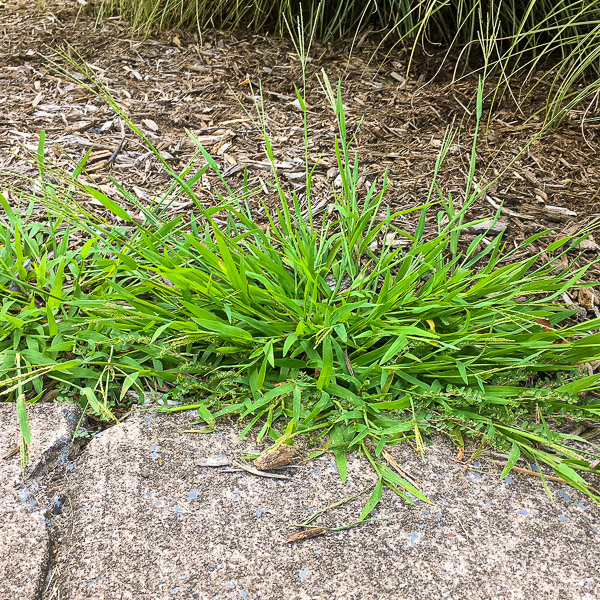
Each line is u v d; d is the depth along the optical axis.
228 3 1.59
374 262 0.98
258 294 0.86
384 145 1.20
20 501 0.73
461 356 0.83
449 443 0.79
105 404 0.78
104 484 0.75
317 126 1.24
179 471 0.76
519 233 1.02
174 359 0.85
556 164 1.14
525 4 1.36
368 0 1.41
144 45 1.51
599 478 0.76
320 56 1.45
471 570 0.68
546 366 0.83
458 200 1.08
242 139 1.21
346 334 0.82
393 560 0.69
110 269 0.90
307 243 0.92
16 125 1.23
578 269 0.97
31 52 1.47
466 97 1.30
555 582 0.67
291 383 0.81
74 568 0.69
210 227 1.03
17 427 0.79
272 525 0.71
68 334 0.87
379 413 0.81
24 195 0.95
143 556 0.69
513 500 0.74
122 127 1.24
